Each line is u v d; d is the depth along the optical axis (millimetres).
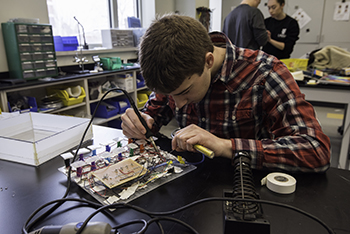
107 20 3090
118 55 2977
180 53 598
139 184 615
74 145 875
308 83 1995
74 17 2418
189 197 579
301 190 606
